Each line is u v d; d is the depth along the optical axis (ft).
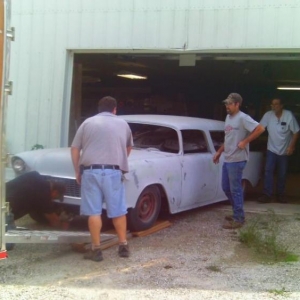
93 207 18.08
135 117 25.94
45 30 29.12
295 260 18.92
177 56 29.09
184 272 17.34
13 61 29.55
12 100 29.63
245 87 54.13
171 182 22.88
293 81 49.03
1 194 15.40
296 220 25.20
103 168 18.07
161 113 54.70
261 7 26.22
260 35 26.32
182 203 23.77
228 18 26.71
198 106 55.47
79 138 18.51
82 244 19.11
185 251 19.74
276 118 29.40
